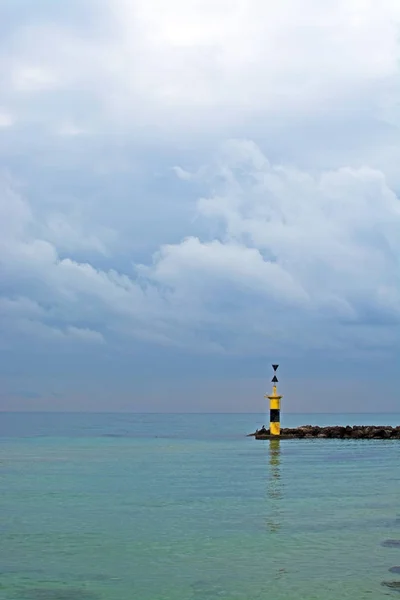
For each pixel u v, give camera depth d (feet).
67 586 63.31
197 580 64.90
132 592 61.52
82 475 150.51
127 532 85.46
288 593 61.05
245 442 286.05
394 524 90.58
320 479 142.51
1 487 128.67
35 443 282.97
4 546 77.87
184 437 341.21
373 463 182.60
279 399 302.45
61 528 87.86
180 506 105.60
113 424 629.92
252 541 80.33
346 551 75.51
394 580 64.90
